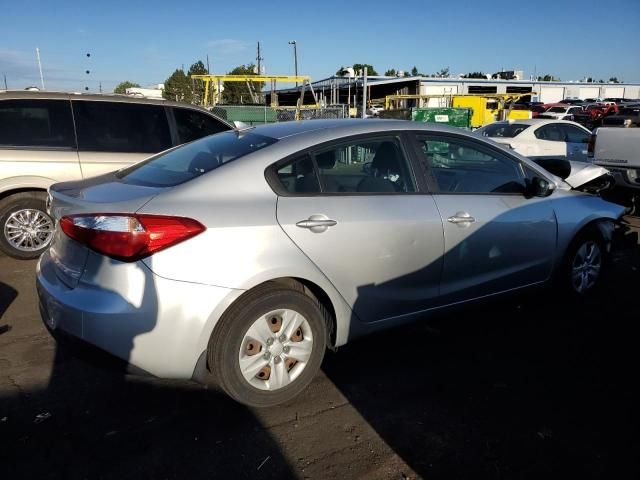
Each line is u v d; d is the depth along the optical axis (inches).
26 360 140.9
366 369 139.1
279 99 2065.7
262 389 118.0
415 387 130.6
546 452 107.2
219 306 108.5
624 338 158.4
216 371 113.4
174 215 107.0
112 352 105.8
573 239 176.7
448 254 142.5
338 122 141.0
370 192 132.6
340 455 105.9
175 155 142.9
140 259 104.3
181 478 98.9
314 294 127.6
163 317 105.2
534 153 451.5
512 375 136.7
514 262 159.3
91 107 232.4
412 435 112.3
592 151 333.7
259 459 104.3
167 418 116.6
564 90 2390.5
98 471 100.0
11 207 219.9
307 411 120.3
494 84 2036.2
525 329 164.2
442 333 161.0
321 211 122.0
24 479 97.6
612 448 108.6
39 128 221.9
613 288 200.5
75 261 111.5
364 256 127.0
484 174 156.4
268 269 112.5
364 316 132.3
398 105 1457.9
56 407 119.9
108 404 121.5
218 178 116.6
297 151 125.0
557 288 180.2
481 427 115.0
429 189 142.1
